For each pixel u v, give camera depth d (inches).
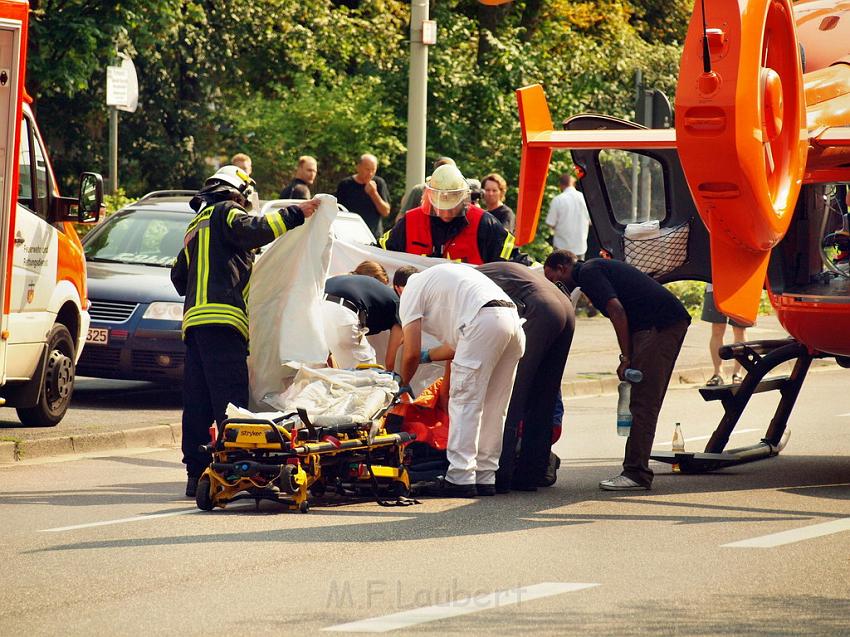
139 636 874.8
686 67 1214.3
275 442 1320.1
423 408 1481.3
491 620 916.6
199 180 4276.6
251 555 1121.4
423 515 1322.6
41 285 1834.4
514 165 3966.5
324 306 1499.8
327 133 3855.8
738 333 2554.1
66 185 4094.5
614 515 1331.2
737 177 1225.4
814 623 916.0
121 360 2103.8
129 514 1315.2
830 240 1581.0
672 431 2054.6
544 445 1485.0
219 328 1412.4
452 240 1699.1
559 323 1456.7
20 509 1339.8
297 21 4335.6
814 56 1578.5
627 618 924.6
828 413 2251.5
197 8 3971.5
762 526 1272.1
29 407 1835.6
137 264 2249.0
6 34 1659.7
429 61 3969.0
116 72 2684.5
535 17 4694.9
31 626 898.7
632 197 1684.3
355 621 911.0
